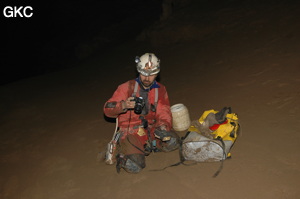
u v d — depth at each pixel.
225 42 8.55
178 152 4.23
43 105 7.13
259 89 5.57
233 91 5.77
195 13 10.86
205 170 3.78
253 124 4.56
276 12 8.93
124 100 3.87
